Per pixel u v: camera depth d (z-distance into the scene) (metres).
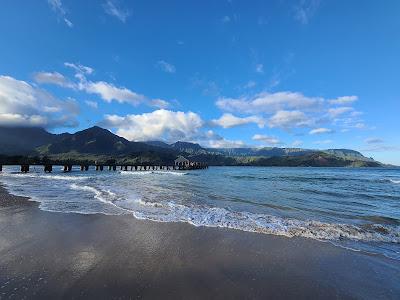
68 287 4.72
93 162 78.06
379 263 6.25
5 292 4.51
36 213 10.73
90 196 15.55
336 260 6.37
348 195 20.27
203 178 40.19
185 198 15.78
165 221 9.69
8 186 20.92
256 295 4.64
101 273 5.31
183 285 4.90
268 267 5.86
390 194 21.52
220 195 17.88
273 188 24.70
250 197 17.28
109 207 12.16
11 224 9.03
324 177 49.47
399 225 10.05
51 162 51.19
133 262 5.90
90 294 4.49
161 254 6.43
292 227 9.11
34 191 17.77
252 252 6.74
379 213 12.80
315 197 18.45
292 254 6.68
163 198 15.41
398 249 7.23
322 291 4.86
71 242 7.21
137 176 42.75
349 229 8.97
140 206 12.54
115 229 8.55
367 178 48.00
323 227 9.16
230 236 8.01
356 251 7.01
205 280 5.13
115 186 22.34
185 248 6.88
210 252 6.65
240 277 5.32
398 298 4.70
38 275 5.18
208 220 9.95
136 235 7.93
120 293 4.55
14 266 5.59
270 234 8.31
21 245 6.93
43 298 4.33
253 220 10.06
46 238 7.53
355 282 5.25
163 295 4.53
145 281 5.02
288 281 5.21
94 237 7.68
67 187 20.44
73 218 9.97
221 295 4.60
